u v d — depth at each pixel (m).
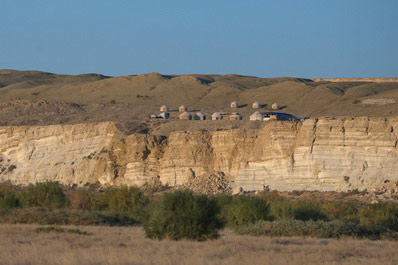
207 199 54.09
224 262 37.03
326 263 37.28
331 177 120.69
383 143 120.50
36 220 72.31
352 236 57.31
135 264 36.06
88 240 50.50
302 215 71.25
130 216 82.69
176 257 38.81
